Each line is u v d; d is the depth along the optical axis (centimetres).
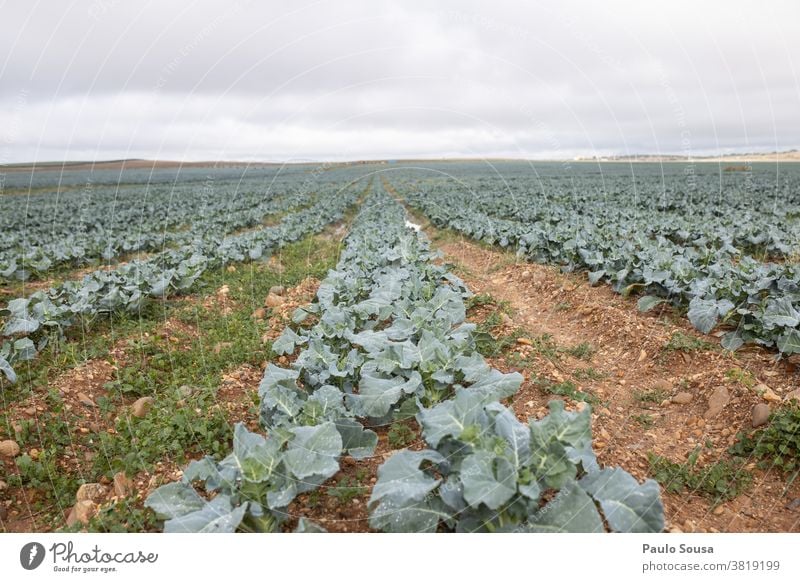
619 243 1202
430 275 995
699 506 459
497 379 520
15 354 696
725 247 1221
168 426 562
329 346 664
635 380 675
